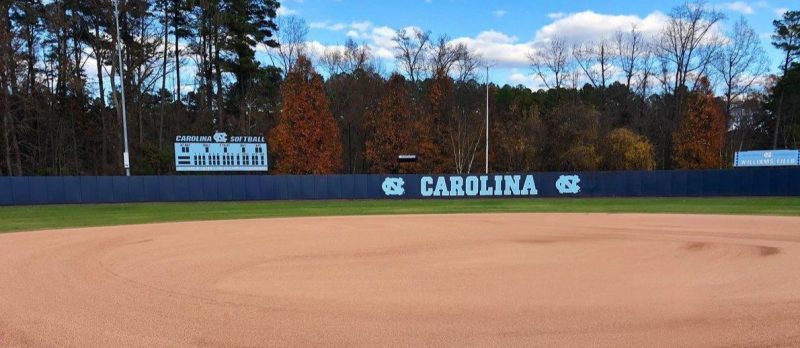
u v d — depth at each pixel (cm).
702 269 856
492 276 816
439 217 1873
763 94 5316
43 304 666
